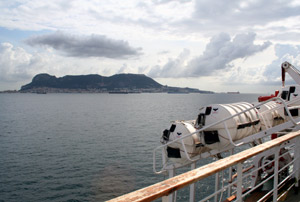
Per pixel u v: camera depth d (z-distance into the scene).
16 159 39.12
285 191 6.84
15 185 28.45
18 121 91.88
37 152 43.81
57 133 64.44
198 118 11.96
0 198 25.14
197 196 23.81
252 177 11.38
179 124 12.25
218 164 3.15
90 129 71.12
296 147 6.73
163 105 191.12
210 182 26.84
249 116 12.30
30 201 24.53
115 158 39.41
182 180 2.58
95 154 42.16
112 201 2.05
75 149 46.00
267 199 6.53
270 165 11.75
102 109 155.00
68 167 35.03
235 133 11.42
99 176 31.09
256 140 12.39
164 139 12.52
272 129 11.23
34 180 29.97
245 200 8.20
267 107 13.45
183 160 12.13
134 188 27.27
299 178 6.89
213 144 11.81
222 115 11.41
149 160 37.91
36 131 67.88
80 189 27.23
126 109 153.38
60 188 27.59
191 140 11.84
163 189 2.32
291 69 13.70
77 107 176.00
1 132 65.88
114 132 65.31
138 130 68.44
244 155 3.59
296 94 13.32
